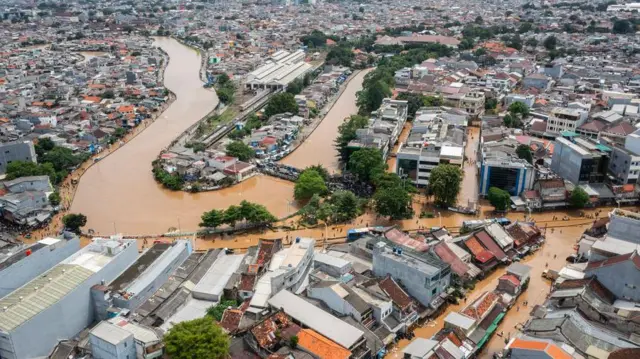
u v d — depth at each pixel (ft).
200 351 272.10
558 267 401.49
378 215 497.05
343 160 627.46
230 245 445.78
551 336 286.05
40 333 298.35
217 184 581.12
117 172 631.56
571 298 321.73
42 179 529.04
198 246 444.96
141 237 463.01
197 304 342.03
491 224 429.38
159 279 354.95
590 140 571.28
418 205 518.78
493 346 313.53
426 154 552.41
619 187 509.76
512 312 346.33
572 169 536.42
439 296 345.51
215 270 374.63
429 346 286.46
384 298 325.62
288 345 291.58
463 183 574.15
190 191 570.05
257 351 292.20
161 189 580.71
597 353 274.16
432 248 378.94
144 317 321.73
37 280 329.72
